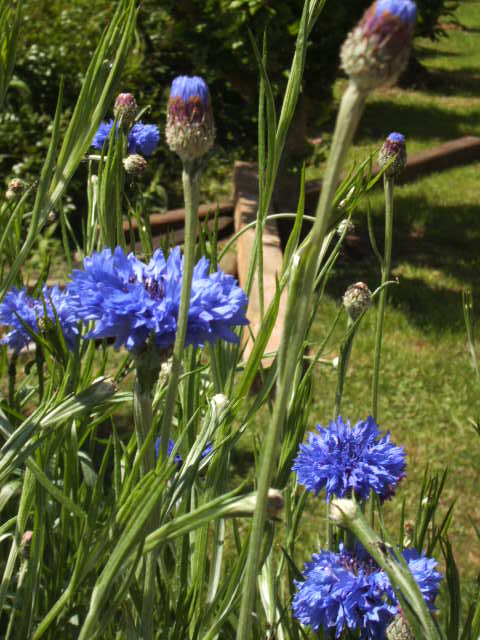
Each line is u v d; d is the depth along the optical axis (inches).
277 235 57.9
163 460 11.3
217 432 14.1
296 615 14.8
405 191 78.9
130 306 11.1
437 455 40.4
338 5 56.4
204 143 9.8
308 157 73.7
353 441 16.1
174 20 64.9
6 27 12.6
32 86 65.7
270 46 58.4
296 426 15.7
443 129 99.5
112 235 15.4
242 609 10.1
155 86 75.9
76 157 12.8
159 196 67.2
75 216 59.6
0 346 16.9
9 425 13.9
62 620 13.9
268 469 9.7
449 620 15.1
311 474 15.8
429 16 101.2
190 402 15.5
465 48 155.0
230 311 11.3
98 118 12.7
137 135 22.3
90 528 12.2
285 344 9.5
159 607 15.8
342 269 60.6
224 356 15.7
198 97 9.7
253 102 65.5
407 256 64.2
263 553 14.1
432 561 14.6
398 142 17.8
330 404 43.4
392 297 56.2
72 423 14.0
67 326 15.0
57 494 12.1
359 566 15.1
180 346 10.6
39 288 15.7
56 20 72.9
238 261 58.2
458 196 78.5
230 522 32.0
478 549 33.8
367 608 14.3
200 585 14.4
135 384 11.5
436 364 48.1
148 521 10.4
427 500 16.3
